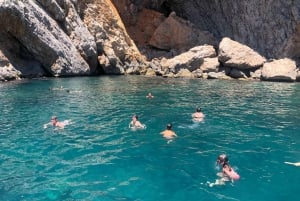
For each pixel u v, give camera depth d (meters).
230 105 22.03
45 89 25.73
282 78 34.53
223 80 35.06
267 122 17.83
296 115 19.47
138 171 11.16
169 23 44.31
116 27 39.53
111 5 41.78
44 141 13.98
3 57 29.78
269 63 36.00
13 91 24.52
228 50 36.94
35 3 32.25
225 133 15.74
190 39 43.81
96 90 26.20
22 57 32.00
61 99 22.28
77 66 34.22
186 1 49.66
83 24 36.25
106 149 13.24
